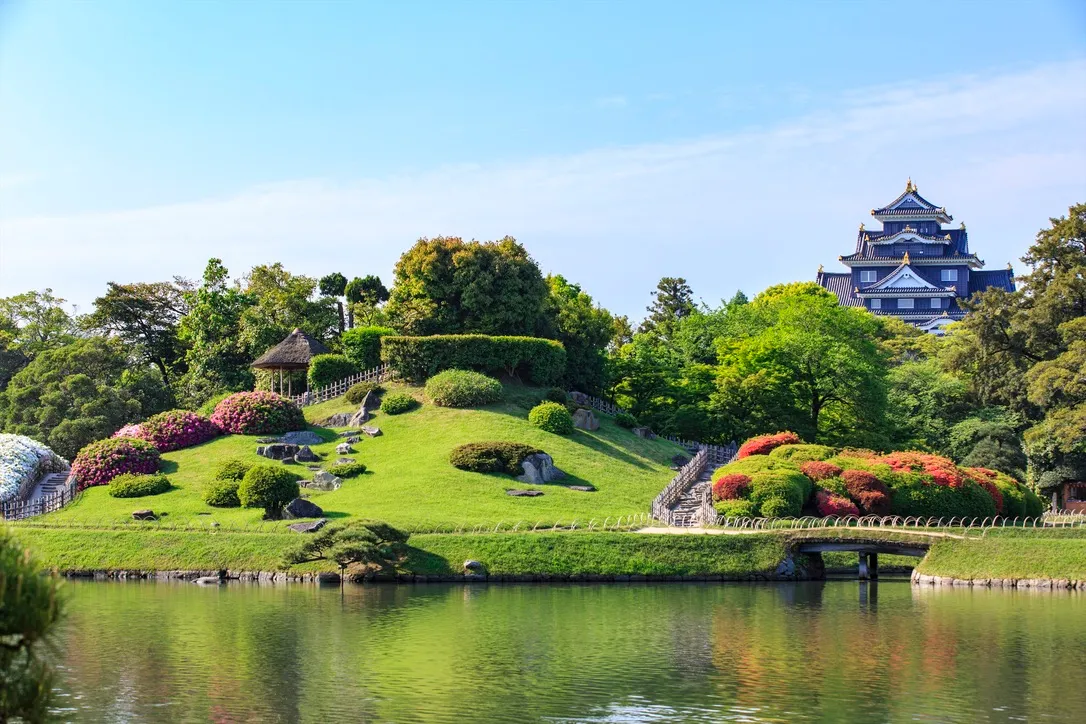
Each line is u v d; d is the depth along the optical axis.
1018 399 95.00
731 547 67.25
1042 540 65.62
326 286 138.75
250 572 65.31
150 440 86.75
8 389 101.88
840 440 96.06
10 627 20.28
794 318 103.94
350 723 35.28
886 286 174.38
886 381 102.12
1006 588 62.97
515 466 81.19
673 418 97.31
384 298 138.38
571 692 38.97
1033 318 93.00
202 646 46.00
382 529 64.50
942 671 41.94
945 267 178.25
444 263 102.62
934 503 73.44
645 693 38.84
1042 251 96.50
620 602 57.34
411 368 97.38
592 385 104.62
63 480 84.44
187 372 124.25
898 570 74.00
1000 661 43.72
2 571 20.38
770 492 72.50
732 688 39.44
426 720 35.62
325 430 91.38
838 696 38.47
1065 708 36.97
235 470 76.75
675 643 46.94
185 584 63.88
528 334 102.00
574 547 66.56
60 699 37.91
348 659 43.78
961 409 106.56
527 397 96.88
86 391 98.31
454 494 76.69
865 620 52.25
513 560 65.50
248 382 110.81
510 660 43.72
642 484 82.75
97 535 69.50
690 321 114.69
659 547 66.81
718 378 95.31
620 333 145.88
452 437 87.56
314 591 61.00
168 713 36.34
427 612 53.97
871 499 72.94
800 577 66.69
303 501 72.38
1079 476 91.00
